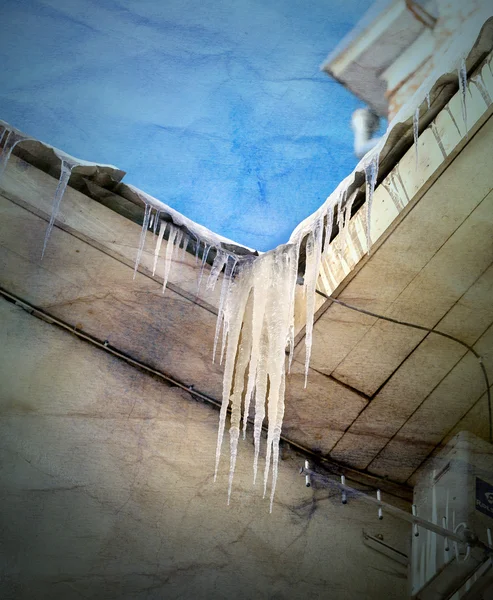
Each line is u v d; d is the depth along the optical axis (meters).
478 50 5.54
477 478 6.05
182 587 5.53
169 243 6.26
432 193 5.88
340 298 6.22
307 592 5.73
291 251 6.13
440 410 6.59
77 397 6.17
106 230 6.24
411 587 5.66
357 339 6.38
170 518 5.84
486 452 6.25
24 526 5.48
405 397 6.56
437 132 5.81
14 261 6.29
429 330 6.34
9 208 6.14
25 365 6.15
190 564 5.65
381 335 6.37
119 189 6.23
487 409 6.52
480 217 5.91
